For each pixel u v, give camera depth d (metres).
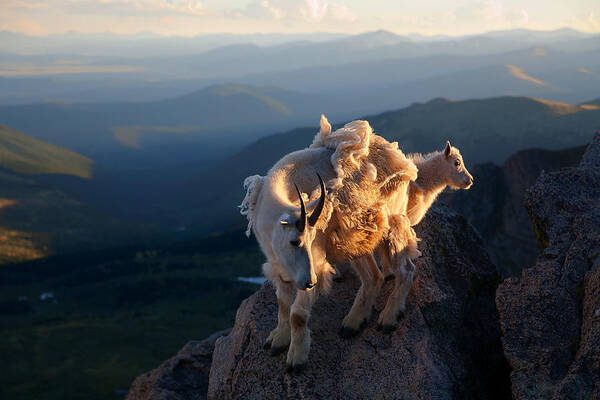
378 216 5.86
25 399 117.62
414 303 6.45
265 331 6.61
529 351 5.52
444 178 7.93
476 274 7.70
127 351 150.75
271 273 5.81
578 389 4.54
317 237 5.40
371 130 6.26
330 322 6.61
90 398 115.88
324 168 5.84
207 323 176.50
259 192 5.70
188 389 9.41
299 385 5.75
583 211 7.34
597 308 5.22
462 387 5.72
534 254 60.72
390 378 5.63
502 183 78.19
